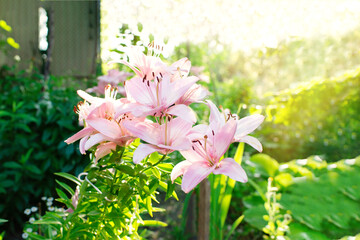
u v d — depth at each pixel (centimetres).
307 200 263
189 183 76
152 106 80
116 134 80
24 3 506
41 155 283
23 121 295
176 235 257
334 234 251
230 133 77
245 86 560
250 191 343
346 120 407
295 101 378
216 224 220
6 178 291
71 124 288
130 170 84
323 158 424
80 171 276
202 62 577
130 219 94
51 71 536
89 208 95
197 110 342
